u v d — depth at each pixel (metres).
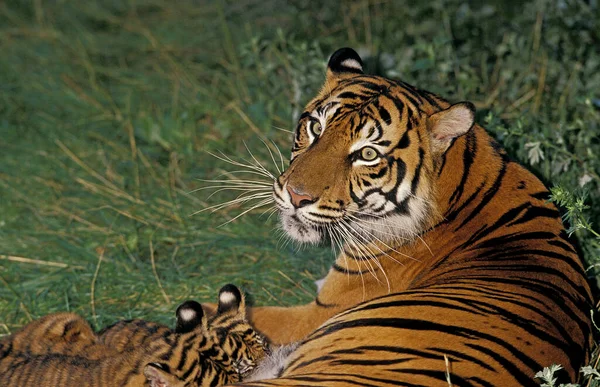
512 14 14.91
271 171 12.63
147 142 13.78
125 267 11.03
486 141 8.67
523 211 8.23
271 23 17.20
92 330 9.06
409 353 6.54
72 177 13.04
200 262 11.17
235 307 8.48
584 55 13.76
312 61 13.48
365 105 8.47
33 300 10.52
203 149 13.22
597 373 6.90
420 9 15.40
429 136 8.38
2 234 11.76
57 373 8.16
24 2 18.92
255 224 11.76
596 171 10.27
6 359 8.59
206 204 12.23
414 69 12.96
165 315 10.21
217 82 15.20
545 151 10.48
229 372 8.05
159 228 11.84
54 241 11.61
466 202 8.40
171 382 7.29
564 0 14.47
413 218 8.39
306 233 8.72
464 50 14.43
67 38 17.38
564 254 7.91
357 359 6.59
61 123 14.50
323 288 8.94
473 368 6.43
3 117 14.68
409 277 8.50
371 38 15.54
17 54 16.89
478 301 7.05
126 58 16.59
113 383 7.77
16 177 13.05
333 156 8.41
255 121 13.82
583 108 12.33
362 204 8.46
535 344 6.74
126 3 18.59
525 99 13.32
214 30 17.09
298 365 6.84
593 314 7.78
